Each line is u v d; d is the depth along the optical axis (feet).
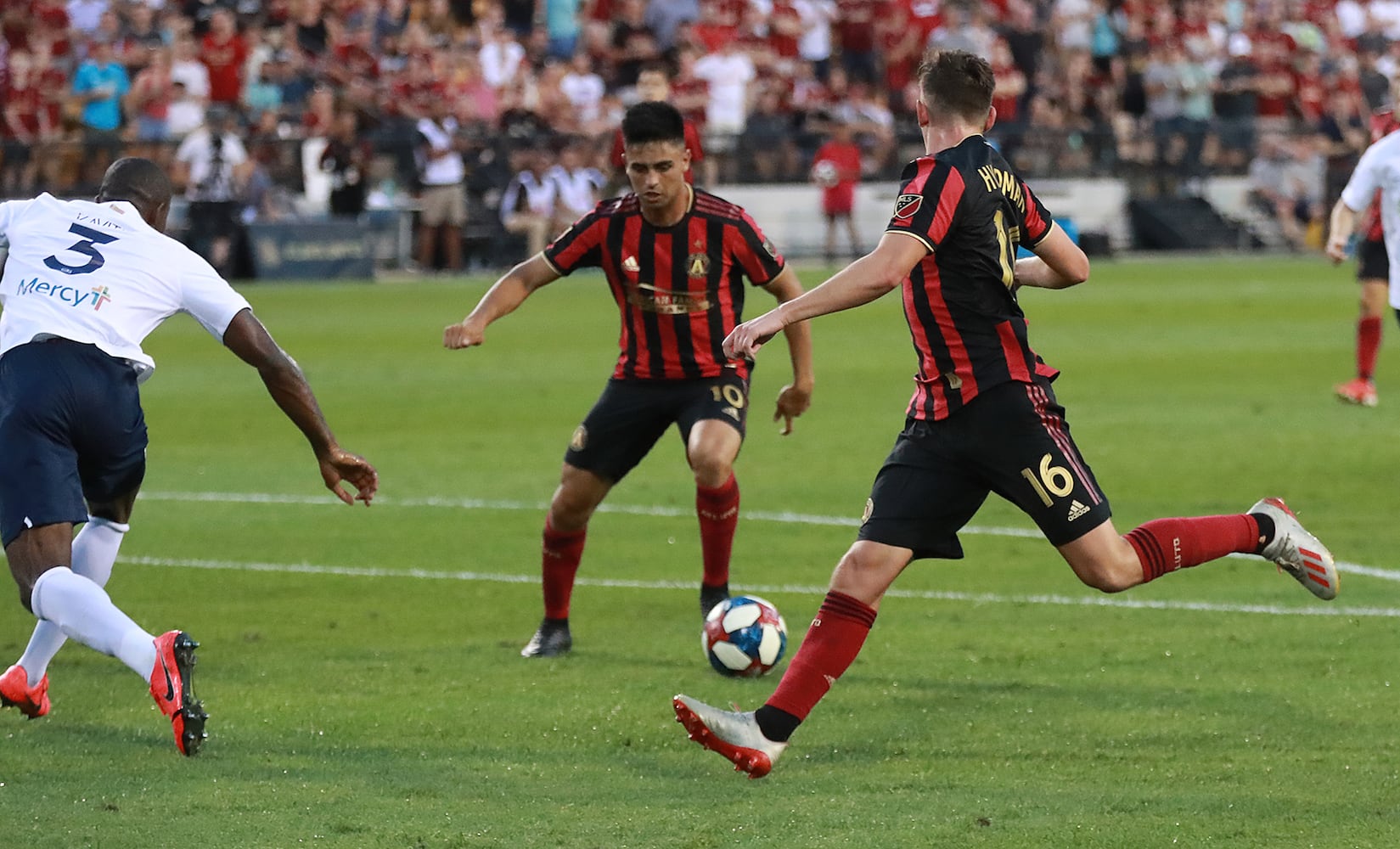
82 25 305.32
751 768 53.16
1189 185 355.15
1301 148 356.79
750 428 140.36
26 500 55.31
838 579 55.36
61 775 55.93
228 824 51.03
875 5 351.05
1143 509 105.60
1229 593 83.87
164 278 58.54
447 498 112.06
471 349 196.65
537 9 343.05
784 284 74.49
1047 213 57.00
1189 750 58.75
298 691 67.21
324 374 174.60
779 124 332.19
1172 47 367.25
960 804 53.06
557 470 122.01
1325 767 56.54
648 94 96.37
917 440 56.13
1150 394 158.61
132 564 92.68
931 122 56.24
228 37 290.97
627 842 49.55
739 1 353.72
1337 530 98.99
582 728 61.98
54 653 60.95
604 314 238.68
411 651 74.18
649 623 79.61
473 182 293.43
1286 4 413.39
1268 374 172.86
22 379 56.54
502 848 49.08
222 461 126.52
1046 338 205.46
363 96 299.17
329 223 278.87
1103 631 76.54
